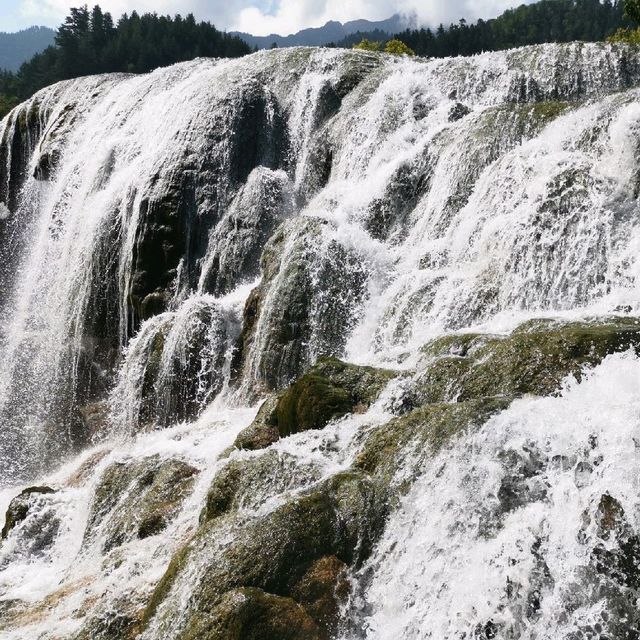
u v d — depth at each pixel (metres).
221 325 15.29
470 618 6.02
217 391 15.02
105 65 85.50
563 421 6.55
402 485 7.29
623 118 11.03
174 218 18.58
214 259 17.94
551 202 10.92
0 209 30.72
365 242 13.94
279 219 17.92
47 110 30.25
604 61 16.84
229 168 19.17
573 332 8.12
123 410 16.47
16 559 11.59
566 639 5.50
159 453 11.38
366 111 18.17
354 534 7.18
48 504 12.44
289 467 8.44
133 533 9.91
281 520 7.22
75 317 21.08
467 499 6.66
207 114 19.66
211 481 9.37
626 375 6.74
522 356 8.20
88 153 25.14
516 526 6.19
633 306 9.20
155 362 15.83
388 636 6.51
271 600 6.65
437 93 18.00
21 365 22.05
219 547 7.25
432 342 9.90
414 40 85.69
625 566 5.49
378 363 10.56
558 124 12.88
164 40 87.12
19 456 20.23
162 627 7.06
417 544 6.80
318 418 9.34
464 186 13.92
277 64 21.09
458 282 11.78
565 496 6.07
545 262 10.70
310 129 19.33
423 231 14.27
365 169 17.09
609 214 10.27
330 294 13.45
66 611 8.52
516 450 6.62
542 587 5.78
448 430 7.26
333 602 6.81
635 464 5.80
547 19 114.88
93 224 21.28
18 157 31.00
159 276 18.69
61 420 20.36
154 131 22.27
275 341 13.64
